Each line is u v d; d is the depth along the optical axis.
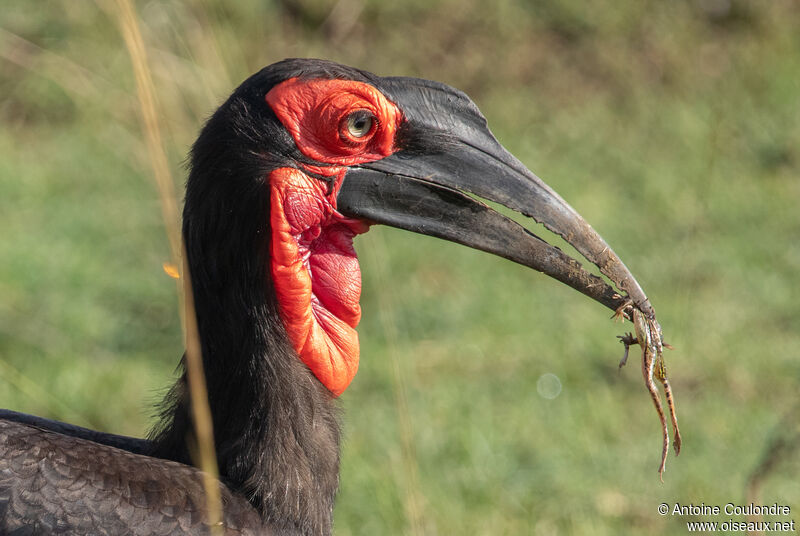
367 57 17.72
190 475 5.47
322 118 5.52
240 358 5.55
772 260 13.02
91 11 16.31
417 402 10.51
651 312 5.81
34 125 16.17
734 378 10.84
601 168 15.47
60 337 11.33
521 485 9.41
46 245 12.97
